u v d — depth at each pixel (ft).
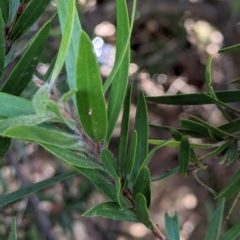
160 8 3.76
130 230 5.19
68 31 0.94
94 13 3.68
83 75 0.98
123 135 1.16
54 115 1.00
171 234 1.29
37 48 1.12
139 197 1.09
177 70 4.50
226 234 1.25
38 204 2.95
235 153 1.36
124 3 1.04
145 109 1.20
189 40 4.34
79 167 1.11
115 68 1.03
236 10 1.45
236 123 1.39
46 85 0.93
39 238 2.85
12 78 1.13
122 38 1.06
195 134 1.39
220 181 4.11
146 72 4.04
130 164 1.13
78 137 1.05
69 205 3.22
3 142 1.17
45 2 1.20
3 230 2.98
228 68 3.94
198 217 4.72
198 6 3.64
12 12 1.21
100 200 3.80
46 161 3.64
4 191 2.98
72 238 3.23
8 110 1.02
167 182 5.14
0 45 1.11
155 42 4.20
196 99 1.34
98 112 1.03
